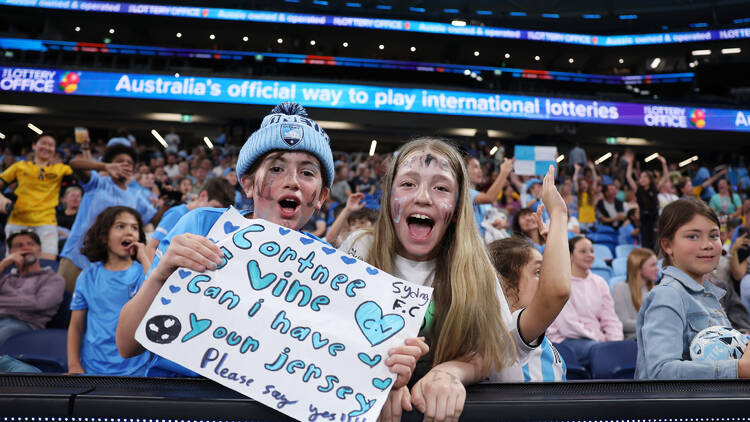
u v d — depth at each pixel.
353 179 9.23
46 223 4.85
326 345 0.88
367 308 0.93
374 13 15.92
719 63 15.20
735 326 2.81
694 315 1.46
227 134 12.88
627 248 6.39
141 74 12.07
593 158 14.89
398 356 0.86
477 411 0.81
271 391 0.82
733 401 0.81
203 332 0.89
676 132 13.73
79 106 12.38
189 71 12.55
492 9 18.28
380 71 14.95
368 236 1.29
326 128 13.58
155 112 12.66
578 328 3.22
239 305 0.92
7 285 2.99
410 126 13.27
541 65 17.97
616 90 15.76
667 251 1.59
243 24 15.45
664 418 0.80
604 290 3.42
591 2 17.80
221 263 0.96
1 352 2.46
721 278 3.39
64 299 3.16
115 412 0.75
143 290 0.98
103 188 4.04
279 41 16.45
